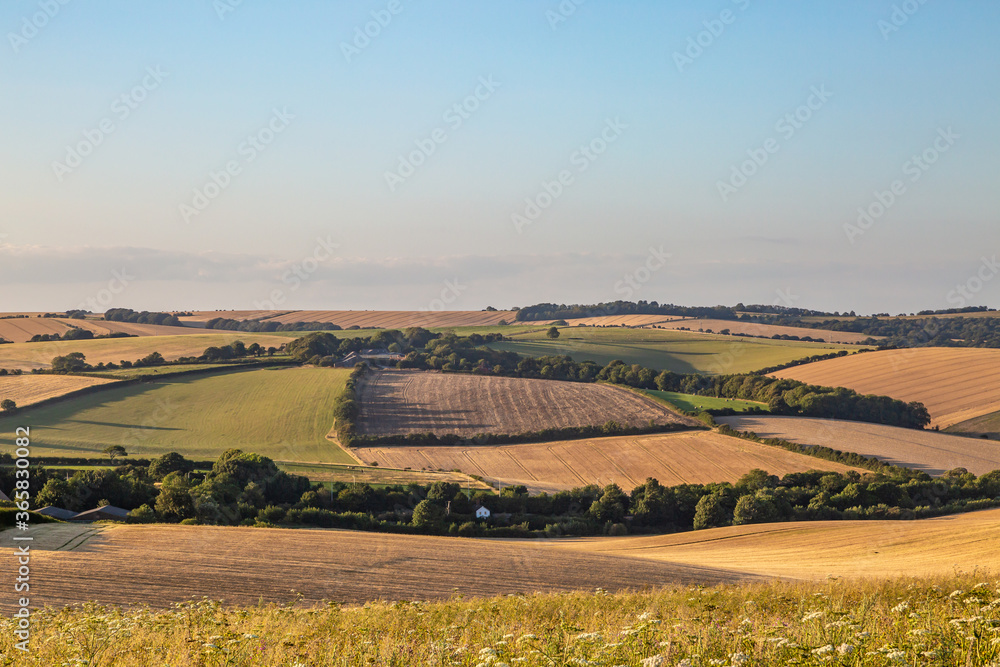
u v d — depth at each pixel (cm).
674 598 1507
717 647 798
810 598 1279
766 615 1140
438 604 1612
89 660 941
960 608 994
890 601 1221
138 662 931
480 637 1003
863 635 704
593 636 780
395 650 903
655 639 810
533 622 1237
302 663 844
